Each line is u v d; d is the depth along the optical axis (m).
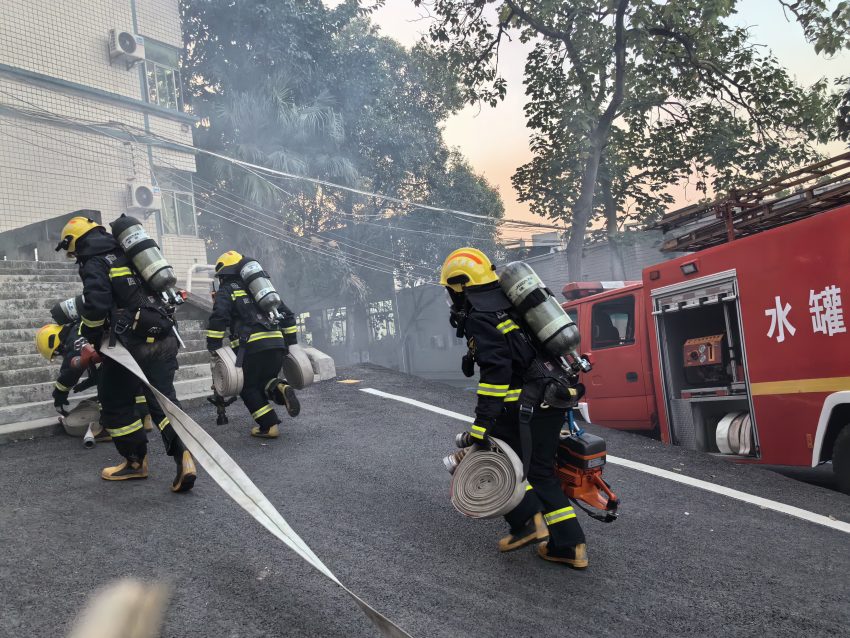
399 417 7.20
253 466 5.35
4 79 16.22
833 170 5.54
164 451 5.65
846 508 4.82
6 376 6.93
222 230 26.55
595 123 20.25
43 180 16.84
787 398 5.71
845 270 5.14
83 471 5.07
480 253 3.70
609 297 8.45
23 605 2.97
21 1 16.78
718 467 5.84
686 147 21.06
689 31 19.03
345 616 2.96
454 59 20.81
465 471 3.52
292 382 6.52
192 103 26.91
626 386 8.09
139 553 3.56
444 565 3.58
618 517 4.49
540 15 18.98
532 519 3.65
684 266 6.87
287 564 3.47
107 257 4.28
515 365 3.50
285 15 27.55
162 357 4.49
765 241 5.89
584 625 3.00
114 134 18.58
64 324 6.05
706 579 3.55
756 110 19.52
